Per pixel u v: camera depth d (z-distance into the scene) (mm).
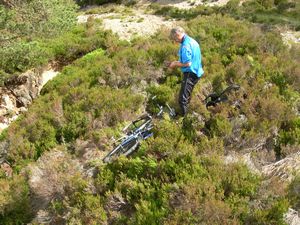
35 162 6340
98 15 15773
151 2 16656
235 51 8352
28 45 10258
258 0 14375
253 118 5387
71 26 10289
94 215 4527
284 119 5484
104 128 6430
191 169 4535
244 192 4129
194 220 3848
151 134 5418
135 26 13023
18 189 5555
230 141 5191
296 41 10562
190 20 12234
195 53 5285
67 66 10398
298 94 6230
